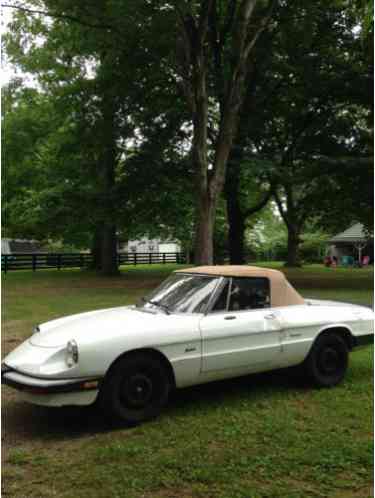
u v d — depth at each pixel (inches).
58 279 895.7
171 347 179.9
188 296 204.5
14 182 1210.0
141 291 660.7
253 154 729.0
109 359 165.9
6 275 1016.2
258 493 125.0
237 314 200.5
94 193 820.6
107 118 750.5
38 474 137.0
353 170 685.3
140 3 460.1
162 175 788.0
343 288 685.9
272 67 761.6
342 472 136.7
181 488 128.5
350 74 734.5
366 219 807.1
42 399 160.7
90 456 148.2
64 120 925.8
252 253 2036.2
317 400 200.7
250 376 238.8
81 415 185.8
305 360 216.8
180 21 480.7
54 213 859.4
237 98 552.1
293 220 1366.9
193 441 158.1
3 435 165.9
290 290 222.2
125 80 687.1
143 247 2278.5
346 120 784.3
